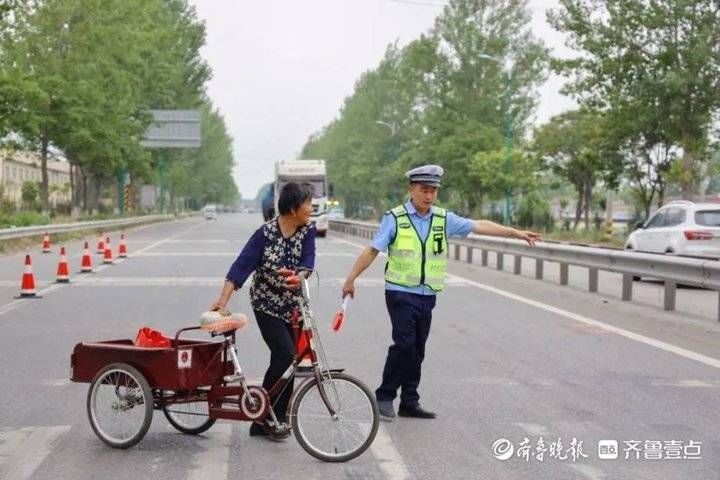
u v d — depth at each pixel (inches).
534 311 597.9
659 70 1460.4
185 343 275.3
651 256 593.6
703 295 743.1
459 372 386.6
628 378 374.3
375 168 3169.3
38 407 320.8
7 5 1057.5
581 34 1503.4
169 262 1021.8
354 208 4630.9
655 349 446.6
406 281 295.1
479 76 2394.2
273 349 272.7
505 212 2342.5
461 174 2325.3
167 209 4945.9
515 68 2391.7
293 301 272.2
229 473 245.8
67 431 288.8
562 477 243.1
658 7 1424.7
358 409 257.3
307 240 272.5
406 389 306.5
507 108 2241.6
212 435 285.6
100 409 274.2
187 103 3011.8
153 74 2393.0
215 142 4424.2
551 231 2158.0
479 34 2352.4
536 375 380.5
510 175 2135.8
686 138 1471.5
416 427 294.8
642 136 1663.4
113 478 240.7
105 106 1989.4
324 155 4650.6
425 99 2456.9
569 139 2050.9
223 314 270.7
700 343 466.3
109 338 474.9
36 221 1594.5
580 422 301.7
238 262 269.9
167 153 3378.4
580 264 712.4
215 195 6594.5
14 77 1448.1
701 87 1419.8
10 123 1497.3
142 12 2263.8
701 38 1385.3
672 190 1910.7
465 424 298.7
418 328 301.0
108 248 997.8
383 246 291.0
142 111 2358.5
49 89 1808.6
